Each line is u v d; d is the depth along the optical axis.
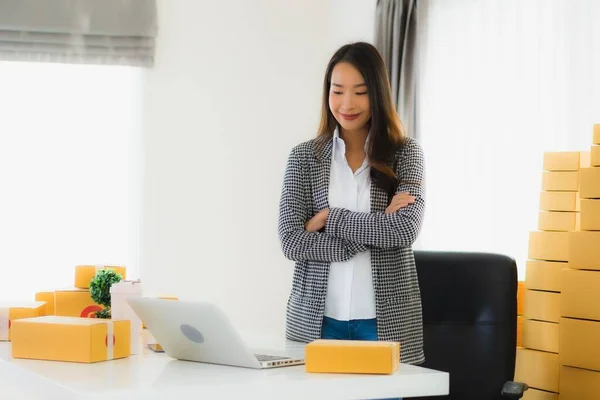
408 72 3.88
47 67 4.34
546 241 2.86
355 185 2.33
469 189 3.65
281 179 4.64
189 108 4.51
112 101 4.42
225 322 1.64
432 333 2.67
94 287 2.12
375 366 1.63
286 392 1.53
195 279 4.50
